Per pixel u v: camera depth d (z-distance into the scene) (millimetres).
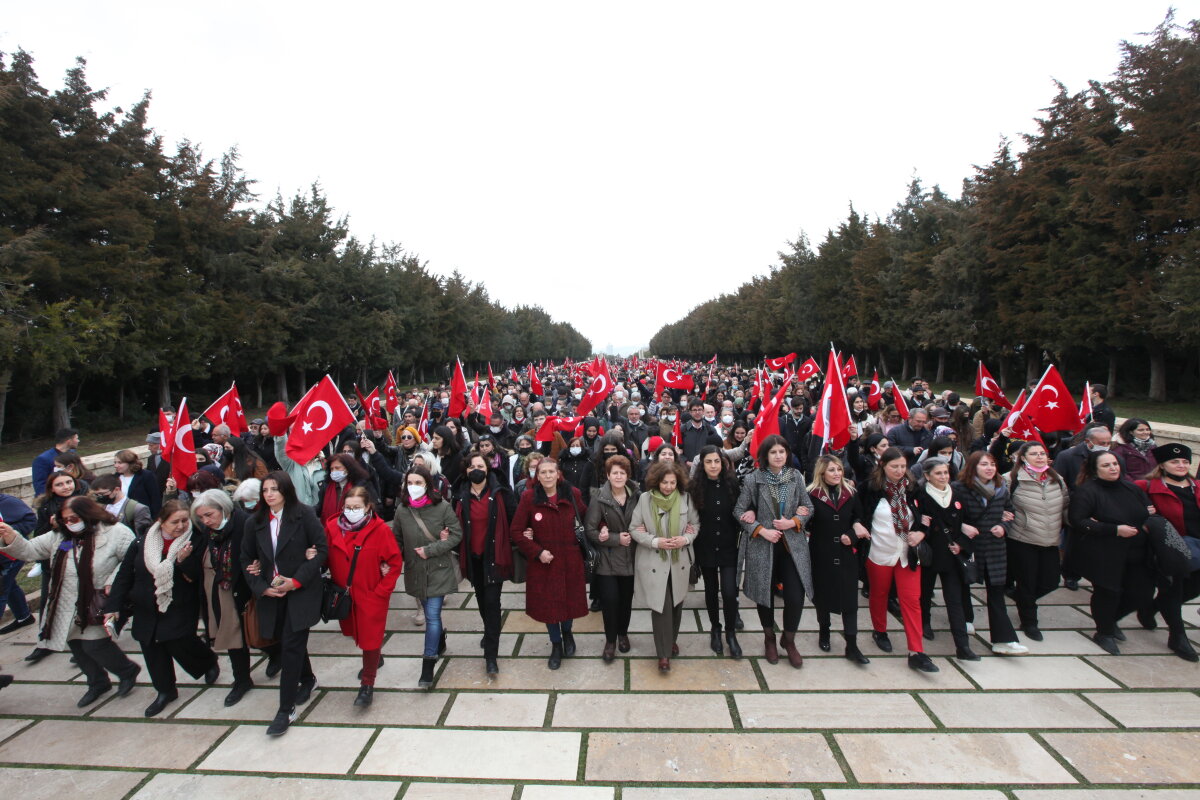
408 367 47500
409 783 3660
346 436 8805
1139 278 18641
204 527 4648
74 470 6590
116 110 19734
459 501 5113
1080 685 4551
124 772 3828
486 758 3869
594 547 5133
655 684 4711
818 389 14562
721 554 5074
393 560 4625
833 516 4969
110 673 5133
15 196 15703
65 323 15977
